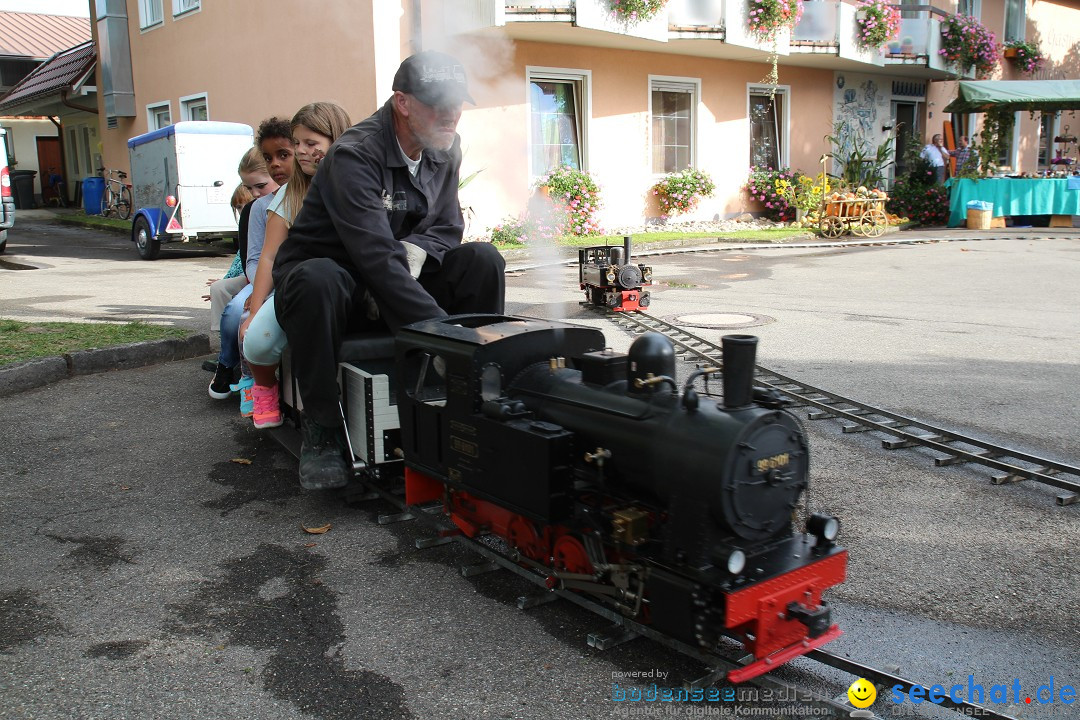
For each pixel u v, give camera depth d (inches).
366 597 122.5
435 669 104.6
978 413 212.7
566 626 114.6
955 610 120.2
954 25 781.3
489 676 103.1
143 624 115.0
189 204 532.1
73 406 212.7
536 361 121.3
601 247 349.4
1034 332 309.3
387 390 141.4
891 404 220.8
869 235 660.1
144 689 100.3
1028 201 721.0
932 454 185.3
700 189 670.5
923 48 755.4
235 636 112.1
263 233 193.8
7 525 145.6
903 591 125.4
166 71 740.7
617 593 108.3
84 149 1018.1
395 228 152.1
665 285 427.8
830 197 657.0
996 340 296.0
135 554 135.7
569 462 107.3
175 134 521.7
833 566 101.0
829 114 774.5
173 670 104.3
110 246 637.9
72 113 1013.2
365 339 149.1
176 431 194.9
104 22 794.8
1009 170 796.6
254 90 622.8
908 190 764.6
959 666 106.5
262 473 170.6
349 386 147.3
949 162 804.0
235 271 224.8
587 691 100.1
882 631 114.7
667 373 103.3
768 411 94.1
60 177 1075.3
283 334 156.0
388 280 139.1
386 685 101.4
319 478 146.6
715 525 94.2
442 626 114.6
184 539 141.3
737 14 612.4
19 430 194.4
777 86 725.9
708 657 99.7
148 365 254.7
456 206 166.9
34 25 1220.5
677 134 682.2
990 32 820.0
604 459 102.7
